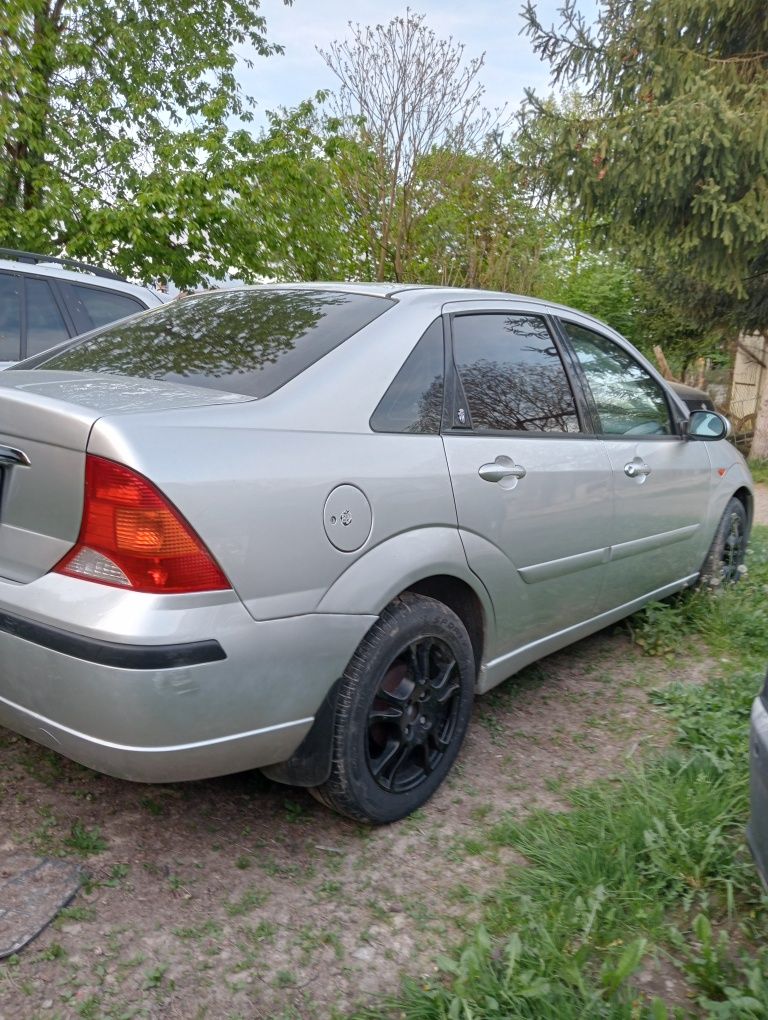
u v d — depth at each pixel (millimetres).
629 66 11039
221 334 2902
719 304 14117
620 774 3061
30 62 12133
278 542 2250
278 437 2352
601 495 3566
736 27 11070
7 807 2697
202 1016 1978
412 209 12961
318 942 2225
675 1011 1953
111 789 2842
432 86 12344
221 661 2131
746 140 9781
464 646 2887
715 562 4824
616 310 19156
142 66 13867
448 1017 1921
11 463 2246
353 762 2516
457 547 2805
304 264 13328
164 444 2119
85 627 2055
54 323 5984
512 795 2941
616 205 11055
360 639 2453
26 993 1996
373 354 2732
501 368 3254
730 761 3002
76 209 11719
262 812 2791
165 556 2064
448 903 2389
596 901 2260
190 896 2369
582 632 3783
